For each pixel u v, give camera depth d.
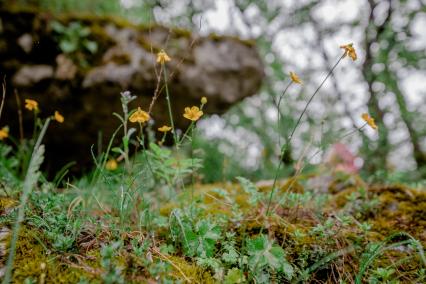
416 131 1.62
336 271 0.46
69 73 0.96
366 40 1.62
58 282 0.36
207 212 0.57
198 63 1.14
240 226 0.52
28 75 0.92
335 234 0.49
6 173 0.65
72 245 0.41
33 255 0.38
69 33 0.99
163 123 1.14
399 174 0.74
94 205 0.59
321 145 0.55
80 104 0.99
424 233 0.53
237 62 1.22
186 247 0.45
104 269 0.37
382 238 0.52
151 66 1.05
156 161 0.53
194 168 0.55
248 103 2.11
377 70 1.62
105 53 1.03
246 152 2.04
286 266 0.42
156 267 0.36
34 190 0.52
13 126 0.97
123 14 1.29
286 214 0.56
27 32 0.94
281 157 0.48
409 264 0.47
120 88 1.01
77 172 1.13
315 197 0.64
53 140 1.03
